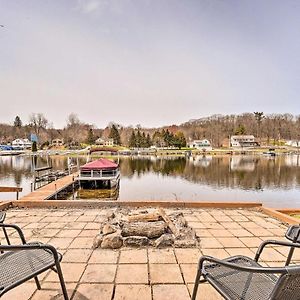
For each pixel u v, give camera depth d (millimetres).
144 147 78812
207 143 84375
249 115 102562
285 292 1251
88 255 3039
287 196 16078
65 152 59438
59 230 3973
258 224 4355
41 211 5168
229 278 1697
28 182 20547
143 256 3014
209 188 18938
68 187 16781
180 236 3408
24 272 1739
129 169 32969
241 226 4238
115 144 84000
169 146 79750
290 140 93500
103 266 2764
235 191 17703
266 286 1621
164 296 2229
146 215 3859
